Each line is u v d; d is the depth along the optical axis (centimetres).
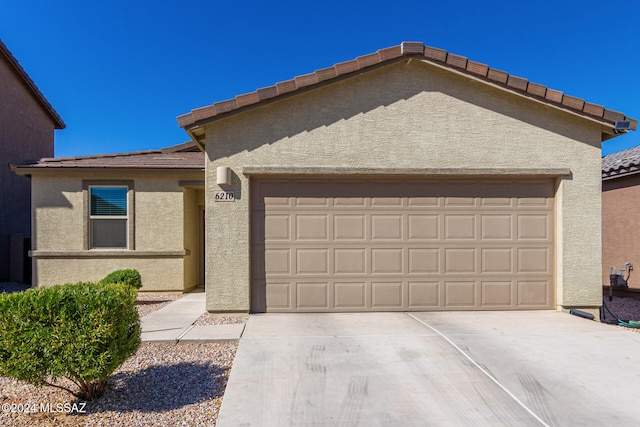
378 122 787
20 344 394
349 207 801
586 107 776
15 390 464
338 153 781
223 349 588
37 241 1171
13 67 1603
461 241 809
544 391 444
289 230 793
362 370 498
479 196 812
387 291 799
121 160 1268
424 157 789
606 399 427
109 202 1193
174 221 1185
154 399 435
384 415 392
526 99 794
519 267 810
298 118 780
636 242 1049
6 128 1588
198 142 844
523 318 744
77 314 406
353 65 764
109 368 414
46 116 1884
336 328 676
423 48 766
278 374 486
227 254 770
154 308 918
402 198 807
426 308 801
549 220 816
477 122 796
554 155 801
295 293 791
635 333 653
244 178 774
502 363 521
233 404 412
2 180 1557
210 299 766
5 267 1545
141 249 1176
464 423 379
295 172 772
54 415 403
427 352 559
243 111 761
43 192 1177
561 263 795
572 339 617
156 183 1188
